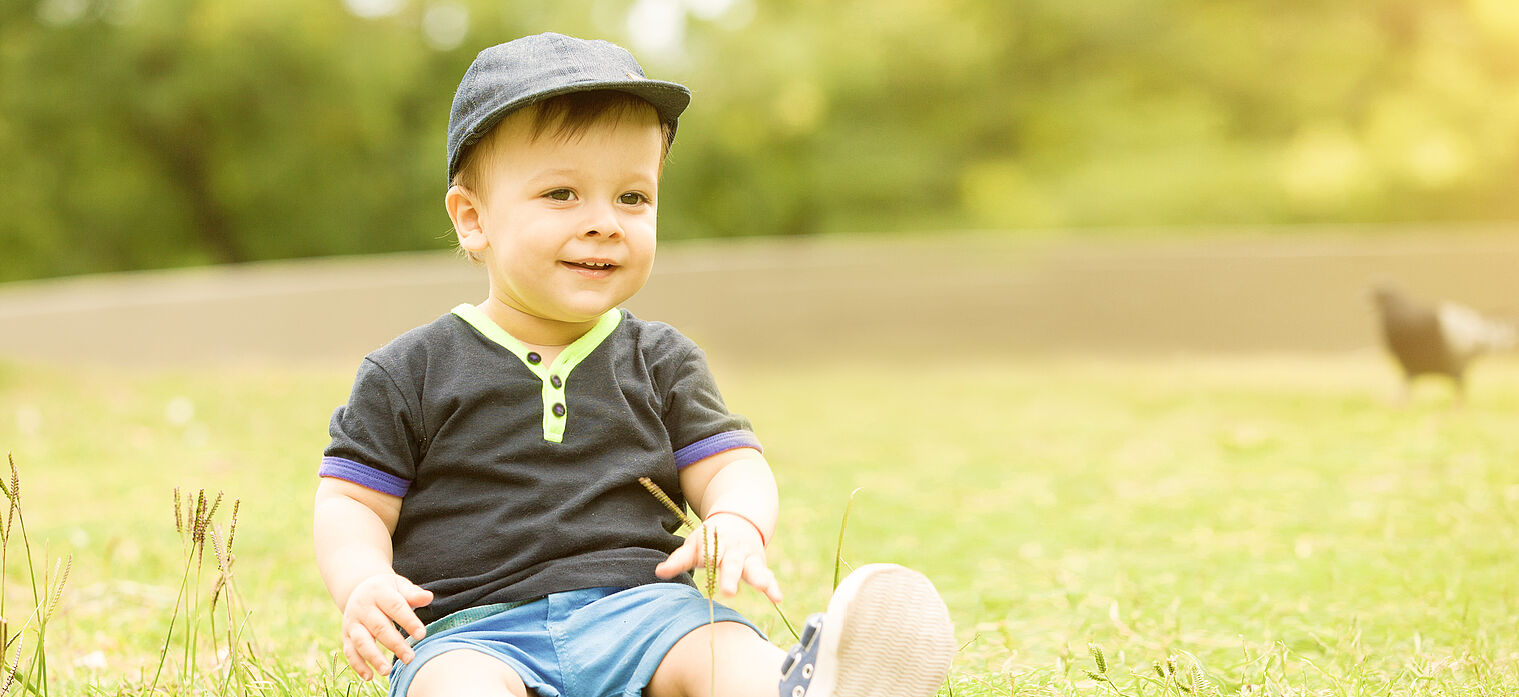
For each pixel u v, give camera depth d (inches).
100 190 797.2
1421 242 621.0
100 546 167.6
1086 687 102.6
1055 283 621.6
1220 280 617.0
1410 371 316.2
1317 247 611.8
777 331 597.9
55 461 251.4
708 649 76.7
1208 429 286.4
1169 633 120.0
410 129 826.2
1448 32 912.9
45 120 756.6
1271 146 918.4
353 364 479.2
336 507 82.2
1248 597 134.6
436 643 77.7
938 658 71.8
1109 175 888.9
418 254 802.8
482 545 81.3
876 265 615.2
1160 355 611.5
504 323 87.0
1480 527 169.5
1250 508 190.1
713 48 836.6
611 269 84.8
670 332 91.7
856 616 70.5
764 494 85.4
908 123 925.8
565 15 799.1
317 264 823.7
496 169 84.7
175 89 740.0
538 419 83.7
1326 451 246.2
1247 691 97.7
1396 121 890.7
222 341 482.9
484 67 85.2
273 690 100.5
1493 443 245.8
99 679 108.4
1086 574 148.5
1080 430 293.9
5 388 349.7
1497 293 613.6
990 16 925.2
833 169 885.8
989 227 872.9
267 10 717.9
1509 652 110.9
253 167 787.4
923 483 223.9
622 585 81.1
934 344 615.5
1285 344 613.3
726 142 856.9
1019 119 930.7
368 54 759.7
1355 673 103.2
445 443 83.4
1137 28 910.4
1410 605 129.0
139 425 298.2
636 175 85.0
